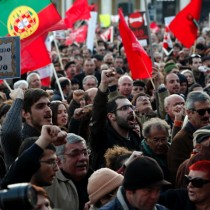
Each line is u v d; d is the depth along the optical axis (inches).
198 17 799.1
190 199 280.1
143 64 573.6
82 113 427.5
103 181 280.2
